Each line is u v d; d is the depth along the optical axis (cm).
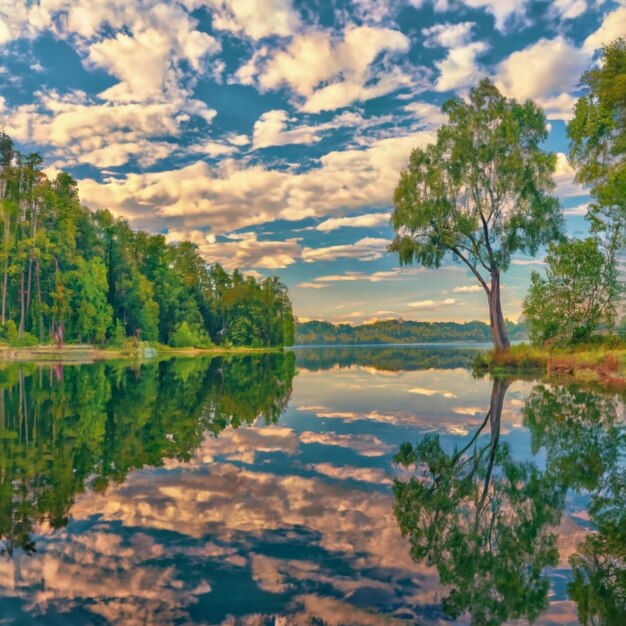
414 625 312
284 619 315
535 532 481
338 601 339
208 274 10900
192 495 575
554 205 2958
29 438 913
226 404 1423
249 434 966
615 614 328
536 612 331
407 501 565
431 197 3053
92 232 7338
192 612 324
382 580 372
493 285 3142
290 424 1091
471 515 526
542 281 3175
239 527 477
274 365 3897
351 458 771
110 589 354
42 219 6650
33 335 6128
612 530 489
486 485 638
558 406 1365
